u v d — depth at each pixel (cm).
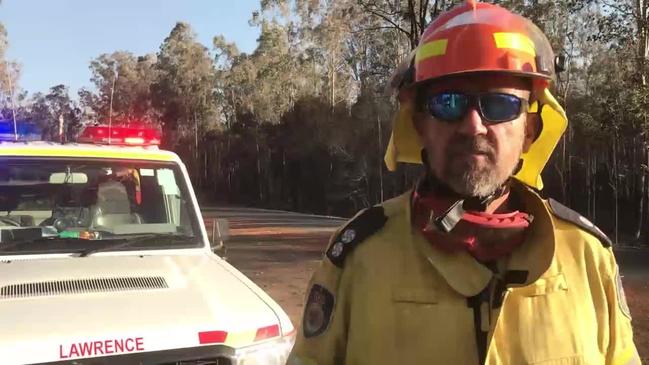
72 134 493
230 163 5744
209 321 286
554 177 3644
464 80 155
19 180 399
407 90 171
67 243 382
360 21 3055
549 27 2602
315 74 5197
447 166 156
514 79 157
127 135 448
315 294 163
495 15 158
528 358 144
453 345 145
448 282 147
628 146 3300
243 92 5638
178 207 421
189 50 6097
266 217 2897
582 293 153
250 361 288
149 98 6412
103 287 313
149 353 268
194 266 366
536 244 153
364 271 156
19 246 370
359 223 164
